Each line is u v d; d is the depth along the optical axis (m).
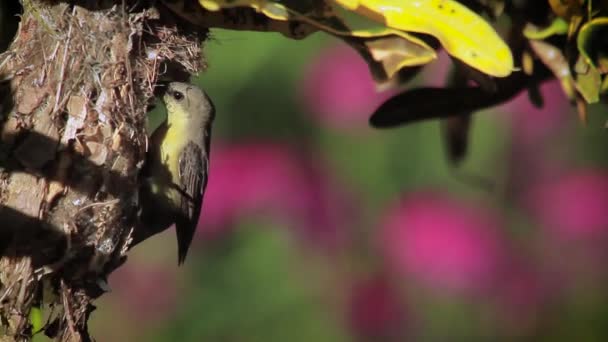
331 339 10.73
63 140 6.02
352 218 10.92
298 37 6.20
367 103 10.88
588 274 11.01
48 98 6.04
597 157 11.27
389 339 10.64
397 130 11.04
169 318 11.07
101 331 11.01
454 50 5.92
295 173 10.87
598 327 10.96
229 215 10.81
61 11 6.16
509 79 6.91
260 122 11.10
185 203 7.12
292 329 10.87
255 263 10.95
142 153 6.24
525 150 11.19
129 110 6.17
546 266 10.98
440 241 10.49
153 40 6.32
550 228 11.06
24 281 5.93
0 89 6.08
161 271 11.13
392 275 10.63
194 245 10.96
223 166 10.84
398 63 5.97
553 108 11.14
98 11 6.19
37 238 5.96
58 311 6.12
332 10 5.96
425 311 10.59
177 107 7.08
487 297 10.60
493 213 10.85
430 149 11.05
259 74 11.05
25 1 6.21
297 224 10.88
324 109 10.96
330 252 10.90
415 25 5.95
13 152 5.96
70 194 6.00
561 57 6.36
